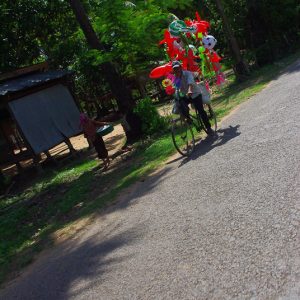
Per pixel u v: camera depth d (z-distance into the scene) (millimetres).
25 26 24266
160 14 15570
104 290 5238
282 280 3906
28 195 14117
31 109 17875
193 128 10828
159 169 9812
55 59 25297
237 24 21906
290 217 4855
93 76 27281
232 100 13766
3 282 7496
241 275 4238
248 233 4926
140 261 5539
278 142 7441
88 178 12750
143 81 24156
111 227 7496
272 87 13180
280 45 20359
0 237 10531
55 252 7840
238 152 7914
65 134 18906
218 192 6480
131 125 15570
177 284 4602
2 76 18922
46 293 5996
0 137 19875
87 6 19922
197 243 5254
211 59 11008
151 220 6750
